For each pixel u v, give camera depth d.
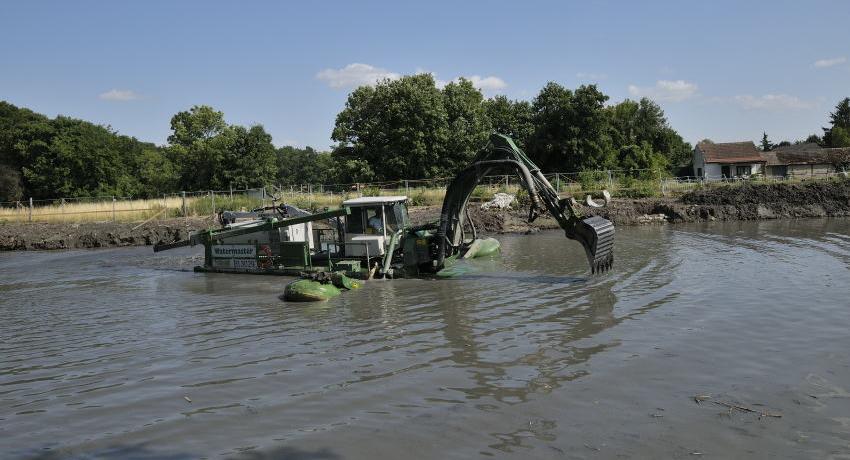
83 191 56.00
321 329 9.85
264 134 58.72
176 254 22.67
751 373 6.99
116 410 6.57
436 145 48.06
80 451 5.57
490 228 25.33
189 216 33.44
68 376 7.84
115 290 14.74
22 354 8.96
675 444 5.30
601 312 10.14
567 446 5.32
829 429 5.50
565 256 17.16
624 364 7.44
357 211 16.06
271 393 6.92
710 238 20.17
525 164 14.78
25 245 27.33
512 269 15.23
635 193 32.22
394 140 48.38
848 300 10.26
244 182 55.56
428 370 7.51
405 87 48.28
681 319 9.48
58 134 56.34
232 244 16.81
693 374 7.02
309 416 6.21
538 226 25.69
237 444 5.61
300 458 5.27
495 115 59.81
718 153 56.72
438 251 15.30
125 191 59.56
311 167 118.31
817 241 18.19
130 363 8.32
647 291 11.70
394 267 15.59
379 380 7.22
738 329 8.80
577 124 51.91
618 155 56.53
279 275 16.03
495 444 5.41
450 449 5.34
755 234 20.84
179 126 76.19
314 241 17.88
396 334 9.30
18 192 53.53
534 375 7.18
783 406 6.04
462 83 60.22
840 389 6.41
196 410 6.49
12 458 5.45
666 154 70.62
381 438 5.62
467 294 12.27
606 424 5.75
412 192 35.84
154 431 5.97
